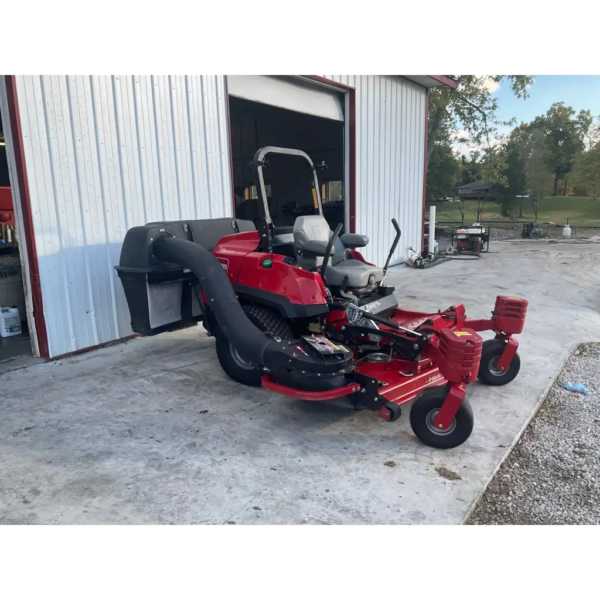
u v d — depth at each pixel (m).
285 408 3.64
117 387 4.00
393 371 3.49
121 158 5.01
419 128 11.04
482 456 3.02
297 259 3.79
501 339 4.02
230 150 6.20
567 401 3.97
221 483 2.71
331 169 13.10
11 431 3.28
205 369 4.39
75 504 2.52
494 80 21.52
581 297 7.45
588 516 2.58
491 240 16.38
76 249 4.72
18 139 4.21
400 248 10.92
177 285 4.24
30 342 4.95
